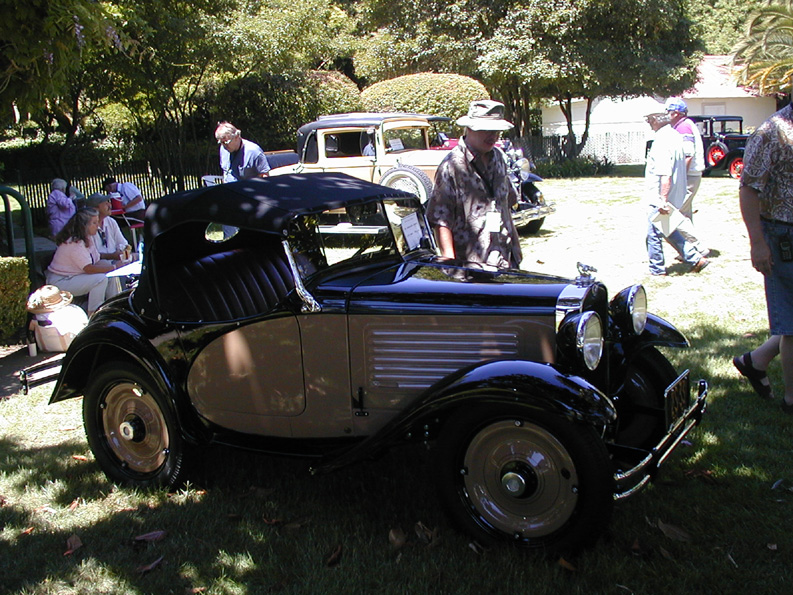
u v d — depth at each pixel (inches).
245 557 132.6
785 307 174.1
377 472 162.4
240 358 150.8
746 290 295.1
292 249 144.5
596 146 1275.8
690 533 131.6
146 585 125.6
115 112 828.6
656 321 155.7
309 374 145.9
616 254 379.6
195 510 150.9
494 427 126.3
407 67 963.3
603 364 142.3
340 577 125.0
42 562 134.8
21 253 385.4
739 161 784.3
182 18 667.4
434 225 184.2
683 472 154.8
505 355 135.2
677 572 120.6
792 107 167.3
